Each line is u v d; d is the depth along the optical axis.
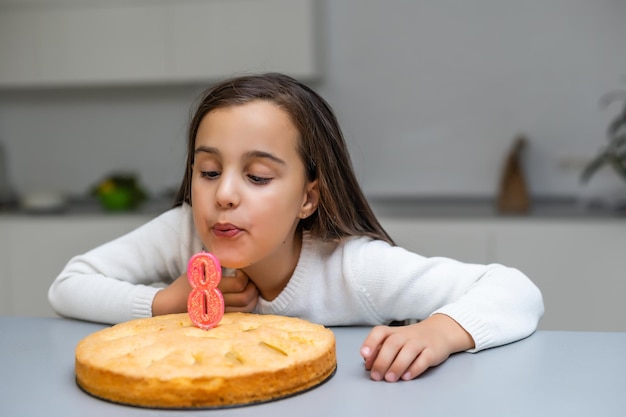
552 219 2.68
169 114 3.50
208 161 0.97
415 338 0.86
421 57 3.23
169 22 3.12
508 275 1.07
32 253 3.10
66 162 3.62
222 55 3.09
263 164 0.96
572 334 1.04
